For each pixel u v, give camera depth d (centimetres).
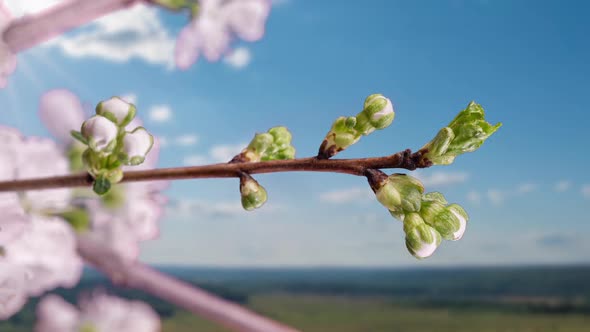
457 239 16
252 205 16
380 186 16
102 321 37
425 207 16
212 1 36
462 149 16
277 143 18
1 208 22
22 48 26
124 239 30
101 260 30
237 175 16
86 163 16
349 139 16
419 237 16
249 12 37
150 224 31
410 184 16
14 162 25
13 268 22
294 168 16
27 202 25
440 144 15
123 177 16
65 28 27
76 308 37
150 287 31
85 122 15
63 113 27
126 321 37
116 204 30
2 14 26
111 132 15
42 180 16
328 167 16
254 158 17
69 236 25
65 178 16
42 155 25
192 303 31
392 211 16
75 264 25
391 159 16
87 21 28
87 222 28
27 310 57
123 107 16
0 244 22
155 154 28
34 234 24
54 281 24
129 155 16
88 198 28
